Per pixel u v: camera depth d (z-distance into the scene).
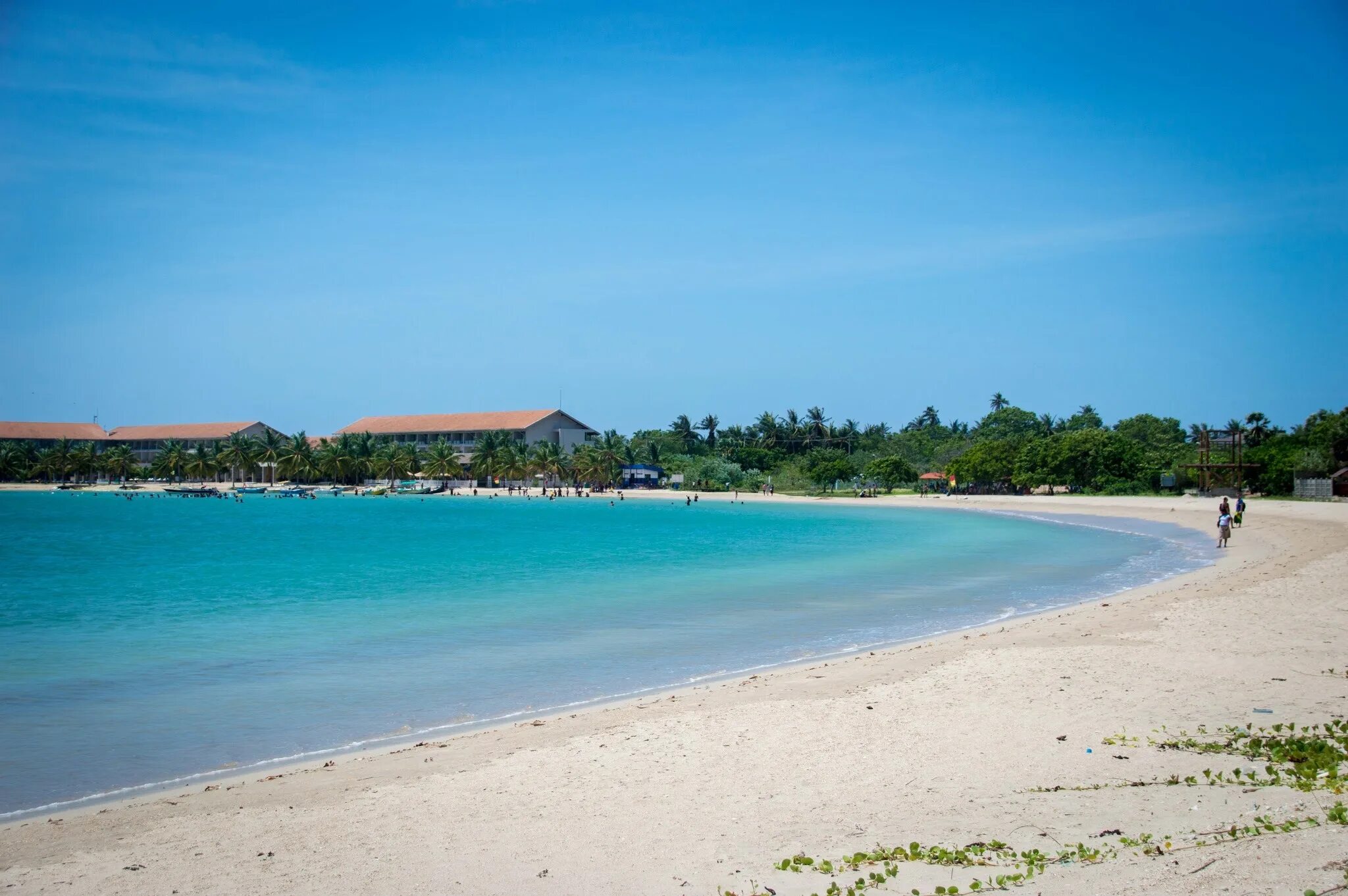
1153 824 9.11
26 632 26.12
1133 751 12.05
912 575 39.12
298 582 39.19
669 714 15.38
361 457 175.00
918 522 85.00
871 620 26.69
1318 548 42.28
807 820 10.12
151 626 27.11
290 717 16.23
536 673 19.81
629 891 8.50
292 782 12.41
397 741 14.60
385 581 39.38
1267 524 61.00
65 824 10.96
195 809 11.38
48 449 194.88
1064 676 16.95
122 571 45.16
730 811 10.56
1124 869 7.83
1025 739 13.02
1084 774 11.20
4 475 186.12
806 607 29.75
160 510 118.50
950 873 8.27
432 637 24.45
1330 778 9.88
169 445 187.75
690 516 103.50
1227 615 23.06
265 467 187.00
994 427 196.38
